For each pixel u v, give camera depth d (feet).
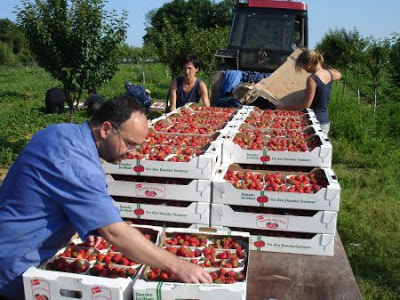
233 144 12.68
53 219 7.79
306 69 20.22
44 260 8.23
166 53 61.26
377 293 16.71
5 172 30.53
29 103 67.26
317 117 20.01
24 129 44.27
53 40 32.73
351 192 26.84
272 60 31.60
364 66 67.51
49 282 7.16
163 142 14.30
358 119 42.93
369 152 35.94
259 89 24.07
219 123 18.22
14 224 7.73
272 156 12.57
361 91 89.92
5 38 246.06
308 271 9.29
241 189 10.31
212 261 8.55
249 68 32.24
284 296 8.27
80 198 7.32
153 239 9.56
